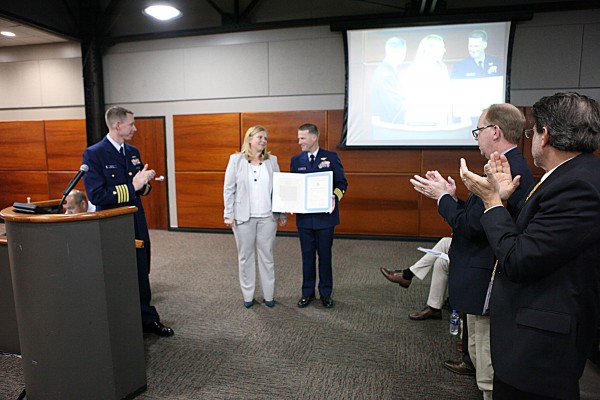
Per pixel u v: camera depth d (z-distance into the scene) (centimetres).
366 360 218
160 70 556
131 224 179
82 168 179
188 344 236
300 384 195
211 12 536
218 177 552
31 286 157
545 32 450
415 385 194
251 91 532
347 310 286
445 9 466
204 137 549
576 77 448
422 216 499
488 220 108
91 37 552
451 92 470
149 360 218
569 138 96
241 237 283
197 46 541
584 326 95
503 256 100
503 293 106
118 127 235
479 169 476
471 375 203
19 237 157
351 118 499
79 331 160
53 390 161
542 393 95
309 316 276
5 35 530
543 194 97
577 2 434
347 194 515
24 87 600
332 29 488
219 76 539
